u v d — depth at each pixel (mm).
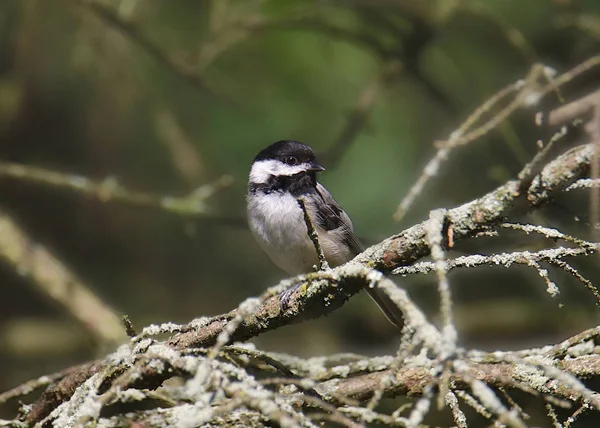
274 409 3830
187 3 11766
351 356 6387
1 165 9992
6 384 10703
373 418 4285
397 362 3918
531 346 10625
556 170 4609
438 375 4109
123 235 11883
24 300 12078
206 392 4676
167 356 4512
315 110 11188
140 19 11406
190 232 10297
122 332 9875
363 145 11047
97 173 11648
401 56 10742
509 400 5141
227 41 10742
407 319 4008
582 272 8555
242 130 11219
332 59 11203
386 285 4258
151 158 11773
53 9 11039
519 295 11281
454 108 10766
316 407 5367
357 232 10539
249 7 11164
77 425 4184
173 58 10484
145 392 5160
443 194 10664
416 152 11047
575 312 10664
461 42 11328
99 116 11461
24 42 11008
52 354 11305
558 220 6922
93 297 10188
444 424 8508
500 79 11180
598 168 4465
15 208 11859
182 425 3848
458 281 11297
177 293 11664
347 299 4961
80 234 11883
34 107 11422
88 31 11141
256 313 5227
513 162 10453
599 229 4809
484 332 10836
